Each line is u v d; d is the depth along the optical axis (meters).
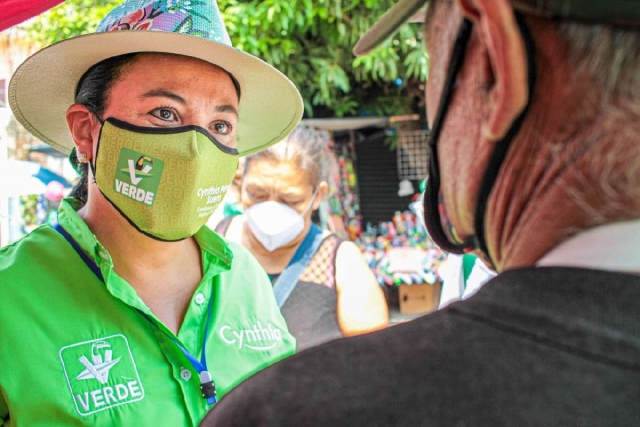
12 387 1.23
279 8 5.85
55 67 1.50
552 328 0.56
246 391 0.63
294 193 2.39
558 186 0.57
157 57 1.44
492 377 0.56
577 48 0.54
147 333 1.40
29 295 1.32
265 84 1.67
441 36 0.69
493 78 0.61
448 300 3.09
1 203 4.29
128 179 1.43
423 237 6.79
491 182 0.63
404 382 0.58
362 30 6.14
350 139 7.68
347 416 0.57
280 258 2.45
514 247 0.63
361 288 2.38
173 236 1.46
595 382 0.53
